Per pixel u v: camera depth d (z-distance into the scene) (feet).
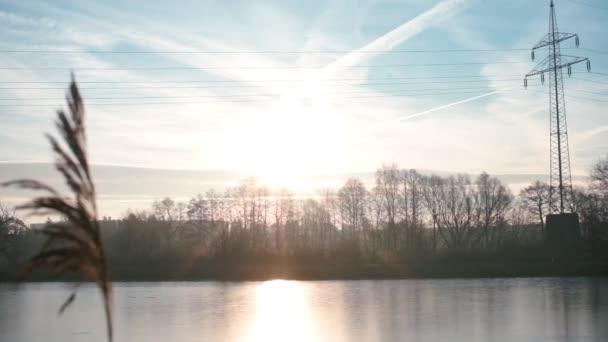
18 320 150.71
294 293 209.97
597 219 270.05
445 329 129.18
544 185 342.44
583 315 146.00
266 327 135.03
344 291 214.90
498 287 218.59
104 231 341.00
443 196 363.76
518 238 330.54
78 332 131.23
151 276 276.62
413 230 347.97
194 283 256.32
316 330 130.21
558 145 259.19
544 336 118.93
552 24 249.14
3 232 263.49
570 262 267.39
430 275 268.62
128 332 130.52
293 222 381.40
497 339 116.57
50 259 33.63
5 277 258.57
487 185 363.97
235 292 216.13
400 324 136.98
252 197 368.68
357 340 117.80
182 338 122.31
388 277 269.03
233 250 295.07
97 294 215.31
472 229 363.97
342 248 295.89
